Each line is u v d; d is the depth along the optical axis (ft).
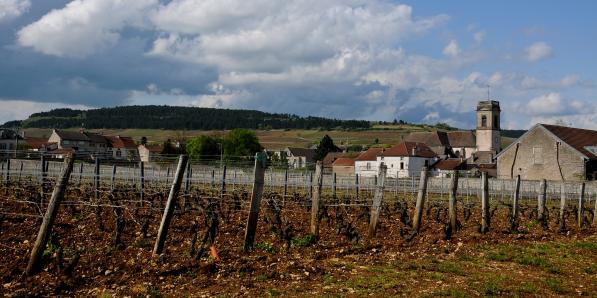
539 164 224.74
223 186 103.14
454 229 71.36
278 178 168.76
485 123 433.48
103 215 73.72
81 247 50.70
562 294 41.34
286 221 64.64
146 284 38.52
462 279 44.47
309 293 38.11
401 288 40.52
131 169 159.84
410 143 358.02
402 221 79.61
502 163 235.40
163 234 46.55
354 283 41.04
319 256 51.37
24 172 102.27
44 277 39.24
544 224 85.15
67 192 97.30
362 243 59.47
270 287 39.42
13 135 396.98
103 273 41.29
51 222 40.50
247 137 376.48
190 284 39.37
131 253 48.52
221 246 53.93
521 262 53.06
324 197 109.81
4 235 55.21
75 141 427.33
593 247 63.93
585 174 213.46
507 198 151.53
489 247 60.80
